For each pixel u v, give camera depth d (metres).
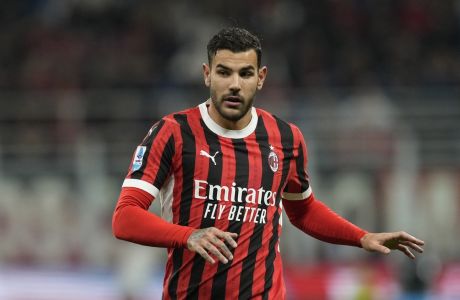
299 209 18.22
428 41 56.00
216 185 16.36
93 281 39.97
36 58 55.19
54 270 40.50
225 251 14.91
